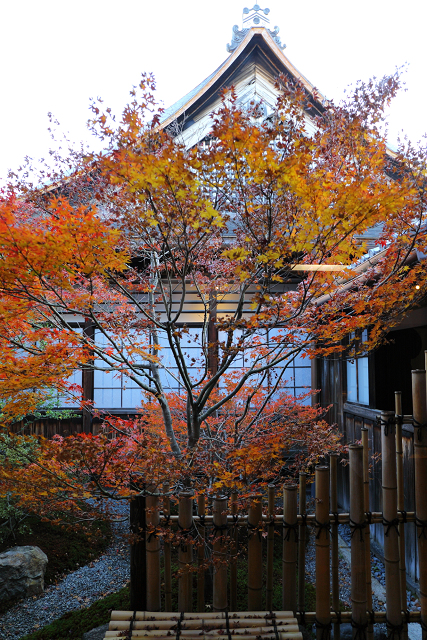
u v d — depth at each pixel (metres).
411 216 3.27
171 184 2.58
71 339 3.60
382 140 3.03
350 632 3.63
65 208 2.87
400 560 3.62
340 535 6.68
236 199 3.29
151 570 3.37
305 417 5.30
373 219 2.81
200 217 2.87
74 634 3.90
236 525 3.53
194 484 3.37
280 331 4.52
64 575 5.61
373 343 4.20
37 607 4.89
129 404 8.71
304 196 2.66
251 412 5.73
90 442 3.00
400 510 3.65
